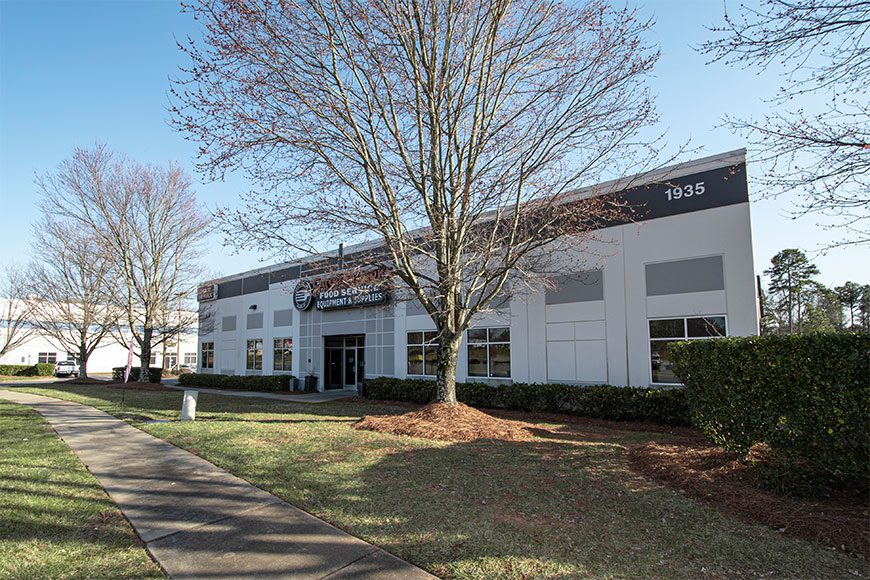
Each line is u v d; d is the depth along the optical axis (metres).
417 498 5.31
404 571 3.70
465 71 10.19
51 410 13.54
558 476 6.19
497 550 4.01
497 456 7.29
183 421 11.05
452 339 10.73
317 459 7.06
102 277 25.14
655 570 3.67
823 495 5.02
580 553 3.96
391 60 9.87
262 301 26.77
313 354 23.31
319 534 4.40
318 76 9.58
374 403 16.22
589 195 13.59
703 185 12.28
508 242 10.95
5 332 41.03
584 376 13.88
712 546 4.06
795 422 5.02
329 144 10.28
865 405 4.45
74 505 5.16
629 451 7.75
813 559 3.81
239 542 4.24
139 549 4.11
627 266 13.28
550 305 14.71
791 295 35.56
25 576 3.63
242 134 9.16
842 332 4.79
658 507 5.01
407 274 10.55
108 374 46.66
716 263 11.98
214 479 6.13
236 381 25.36
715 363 6.33
